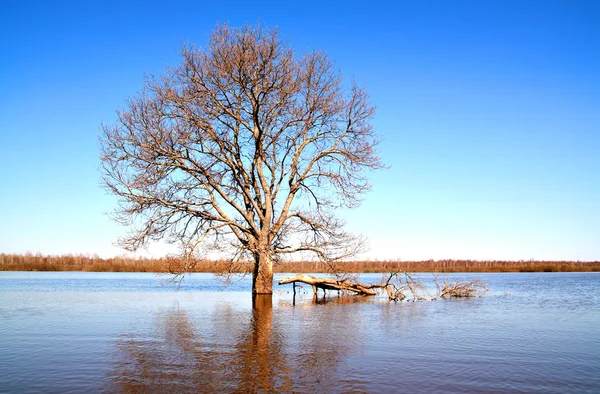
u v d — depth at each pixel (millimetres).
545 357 14539
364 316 24094
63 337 17359
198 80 28766
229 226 30781
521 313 26047
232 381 11539
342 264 32719
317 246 31094
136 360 13688
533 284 59250
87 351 14906
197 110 28625
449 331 19297
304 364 13312
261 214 30469
